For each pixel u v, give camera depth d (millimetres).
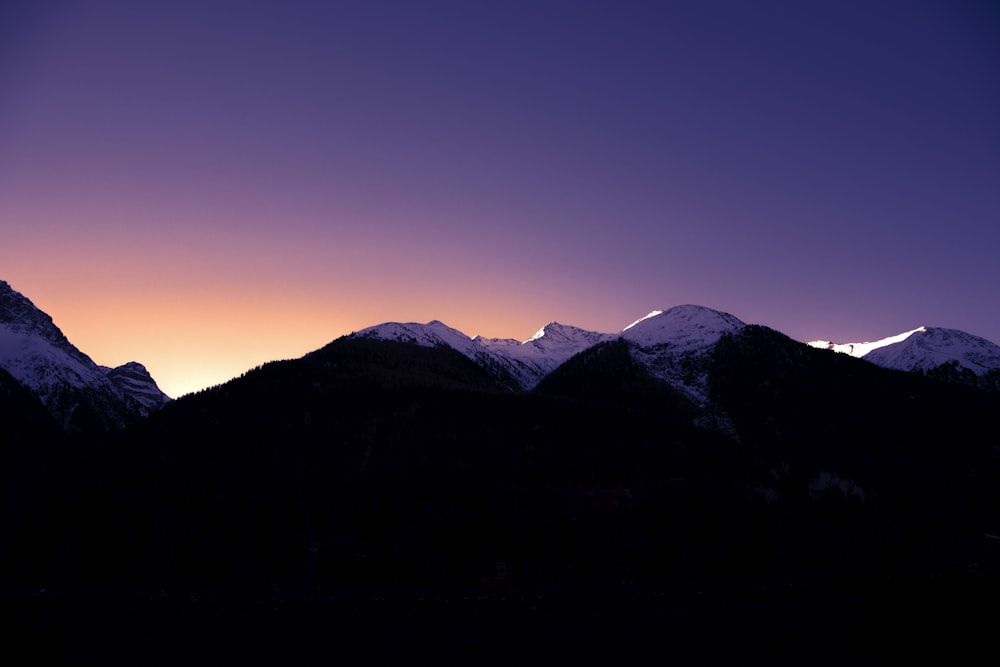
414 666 10344
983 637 11109
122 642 10930
